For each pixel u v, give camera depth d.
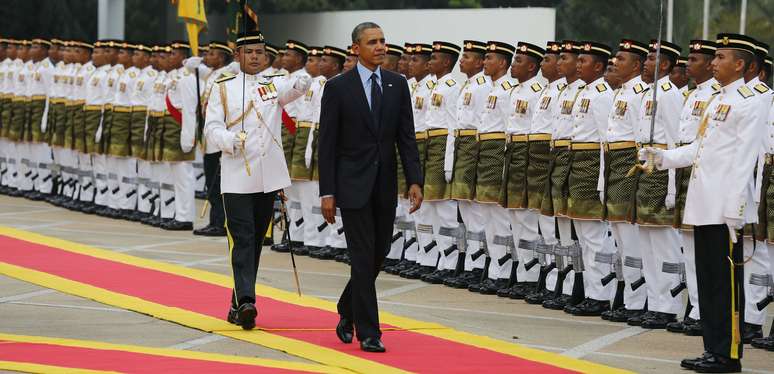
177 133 41.69
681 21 39.59
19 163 51.34
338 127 22.70
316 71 37.09
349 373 20.56
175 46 41.19
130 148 44.03
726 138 21.73
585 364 21.91
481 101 31.61
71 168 48.03
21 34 61.16
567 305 28.66
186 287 29.50
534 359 22.14
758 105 21.64
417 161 23.06
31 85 49.97
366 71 22.95
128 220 44.56
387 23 48.81
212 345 22.80
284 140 37.47
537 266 30.25
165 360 21.22
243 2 25.45
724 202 21.61
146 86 43.41
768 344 24.70
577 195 28.16
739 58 21.84
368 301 22.45
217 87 25.23
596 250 28.17
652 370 21.92
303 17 53.06
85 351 21.91
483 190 30.91
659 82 26.55
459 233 32.22
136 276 30.95
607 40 50.62
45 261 33.09
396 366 21.17
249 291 24.27
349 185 22.48
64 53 47.88
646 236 27.03
